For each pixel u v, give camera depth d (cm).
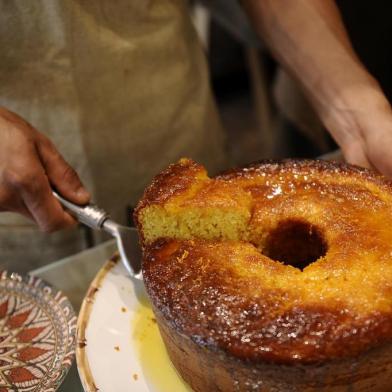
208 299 69
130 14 115
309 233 79
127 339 84
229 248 75
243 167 87
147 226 81
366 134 105
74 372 83
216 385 72
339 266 70
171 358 80
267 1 124
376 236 73
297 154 213
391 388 70
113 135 122
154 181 83
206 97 138
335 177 83
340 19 127
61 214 95
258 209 81
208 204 79
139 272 91
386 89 188
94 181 123
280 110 212
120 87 119
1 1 101
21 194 93
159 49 121
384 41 182
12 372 80
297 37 120
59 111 114
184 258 75
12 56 107
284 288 68
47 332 86
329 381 66
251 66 268
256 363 64
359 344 63
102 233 125
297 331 64
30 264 127
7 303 91
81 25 108
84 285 98
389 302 65
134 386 78
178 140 132
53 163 95
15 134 92
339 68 114
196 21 286
